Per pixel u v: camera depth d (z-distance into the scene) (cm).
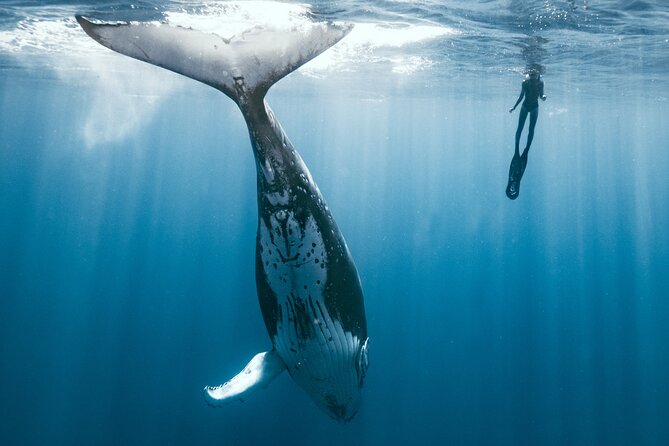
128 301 5672
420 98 3092
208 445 2269
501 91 2458
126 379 2888
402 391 2802
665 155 5816
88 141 6906
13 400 2730
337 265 525
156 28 410
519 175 958
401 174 8838
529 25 1204
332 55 1767
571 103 2859
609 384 3303
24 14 1273
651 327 5428
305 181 491
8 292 5606
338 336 550
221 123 5012
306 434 2297
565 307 6494
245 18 1109
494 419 2645
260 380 575
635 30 1248
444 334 3847
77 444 2372
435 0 1004
